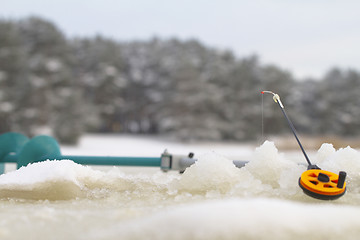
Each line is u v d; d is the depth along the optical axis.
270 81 60.72
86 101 58.78
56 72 52.94
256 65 65.81
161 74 66.25
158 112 64.12
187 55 61.94
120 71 66.69
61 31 58.81
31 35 56.38
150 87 67.56
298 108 64.69
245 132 56.28
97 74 62.34
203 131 52.16
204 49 69.19
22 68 48.59
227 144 50.66
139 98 67.88
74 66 63.25
